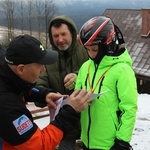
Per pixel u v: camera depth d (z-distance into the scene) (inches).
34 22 1301.7
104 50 100.7
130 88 97.8
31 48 78.7
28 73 80.6
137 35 845.2
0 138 80.7
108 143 102.0
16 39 80.3
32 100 105.7
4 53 87.5
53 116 98.9
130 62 104.9
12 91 79.7
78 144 147.0
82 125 108.1
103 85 101.0
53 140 82.9
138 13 914.1
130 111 96.7
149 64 733.9
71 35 124.5
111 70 100.9
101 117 101.4
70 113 85.8
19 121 77.0
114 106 101.1
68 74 121.1
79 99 87.2
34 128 80.8
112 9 992.9
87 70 108.3
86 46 100.7
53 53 85.0
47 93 103.7
